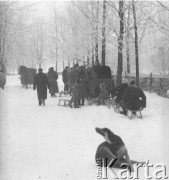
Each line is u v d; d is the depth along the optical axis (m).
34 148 8.55
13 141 9.28
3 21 27.28
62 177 6.50
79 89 16.31
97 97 17.08
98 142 9.07
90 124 11.65
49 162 7.45
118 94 13.99
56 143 9.05
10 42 37.09
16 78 47.53
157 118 12.37
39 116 13.54
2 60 36.22
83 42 30.59
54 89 21.88
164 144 8.69
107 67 17.41
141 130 10.41
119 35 20.17
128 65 26.28
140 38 21.14
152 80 22.08
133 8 18.98
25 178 6.46
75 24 33.72
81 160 7.54
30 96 21.97
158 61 39.50
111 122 11.89
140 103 12.48
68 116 13.49
